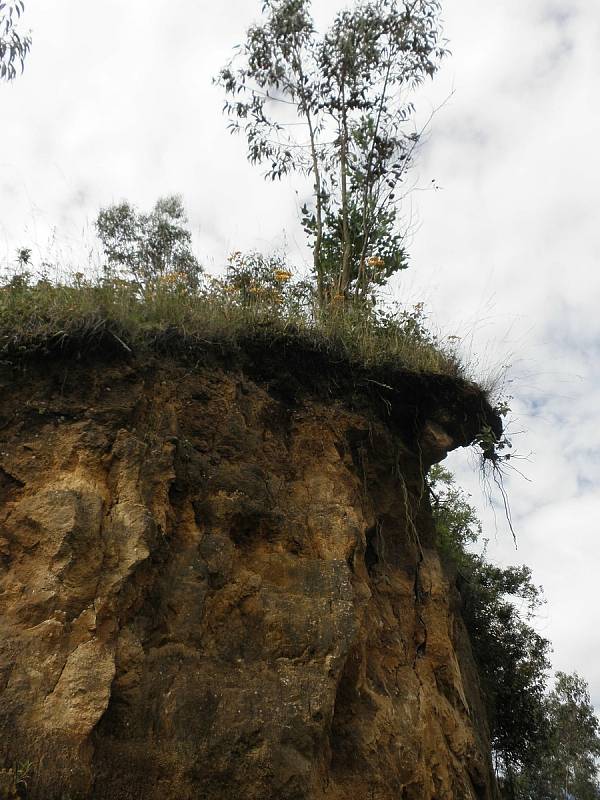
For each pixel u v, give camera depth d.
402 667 8.62
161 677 6.56
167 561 7.18
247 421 8.59
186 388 8.31
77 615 6.33
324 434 9.03
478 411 10.30
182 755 6.29
